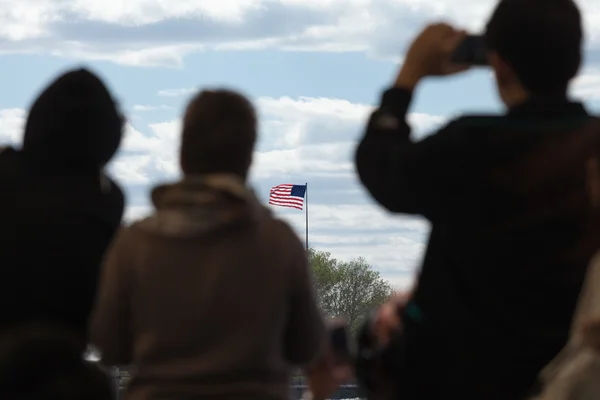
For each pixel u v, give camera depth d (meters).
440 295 5.04
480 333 4.94
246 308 5.57
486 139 4.96
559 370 4.58
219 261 5.58
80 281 6.40
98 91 6.61
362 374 5.46
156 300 5.57
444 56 5.26
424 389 5.14
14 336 6.10
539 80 5.09
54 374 6.00
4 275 6.27
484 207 4.94
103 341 5.73
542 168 4.87
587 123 4.94
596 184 4.84
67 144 6.54
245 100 5.84
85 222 6.44
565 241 4.85
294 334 5.82
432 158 5.00
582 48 5.15
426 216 5.11
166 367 5.54
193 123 5.75
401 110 5.32
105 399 6.21
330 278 154.38
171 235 5.59
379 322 5.44
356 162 5.27
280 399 5.66
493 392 4.93
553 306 4.86
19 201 6.40
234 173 5.78
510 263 4.89
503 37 5.11
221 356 5.50
